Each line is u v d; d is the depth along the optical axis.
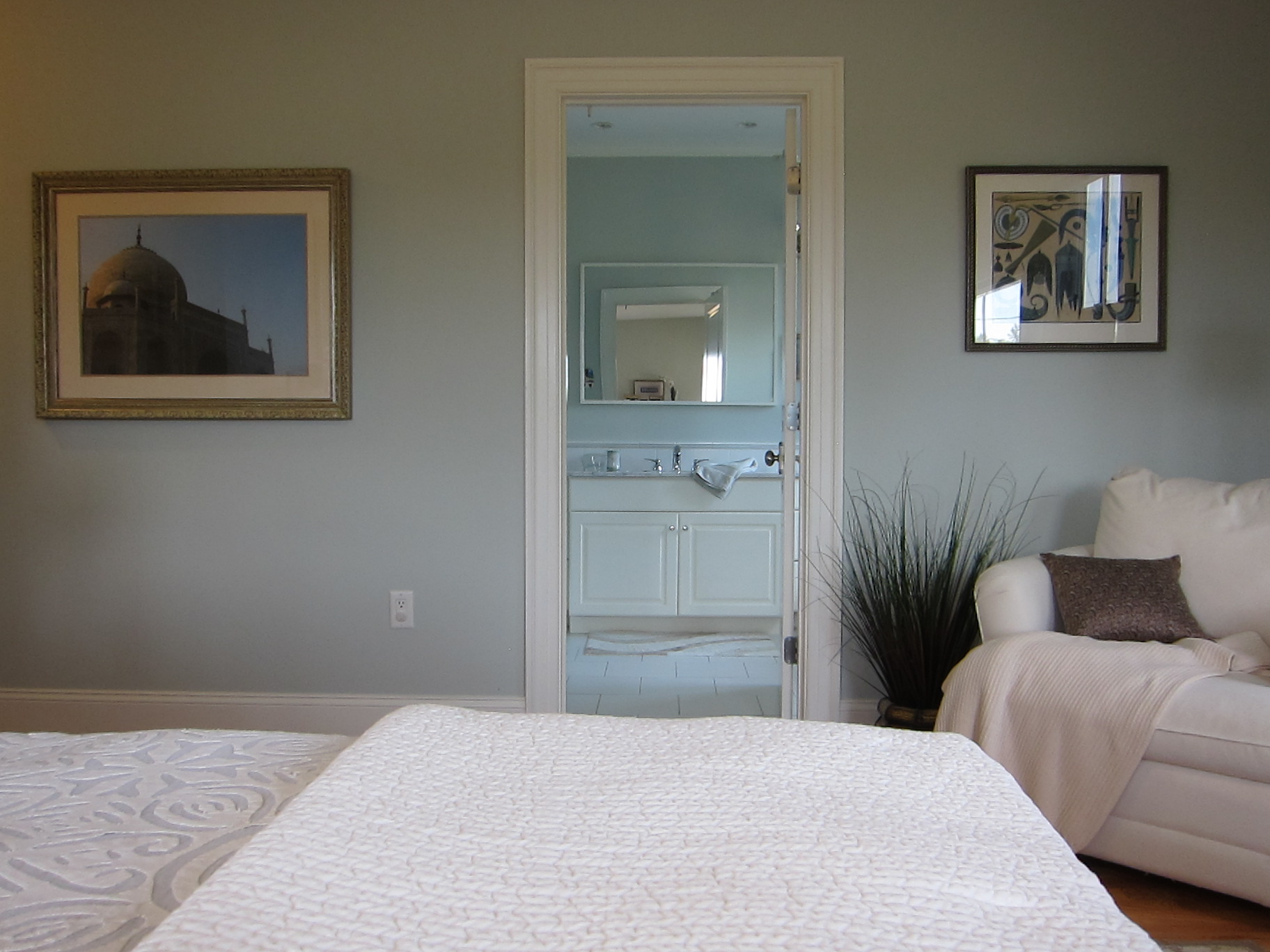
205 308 2.86
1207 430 2.83
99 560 2.92
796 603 2.96
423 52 2.83
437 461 2.88
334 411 2.85
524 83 2.82
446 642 2.90
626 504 4.38
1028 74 2.79
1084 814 1.92
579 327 4.93
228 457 2.89
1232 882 1.77
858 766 0.95
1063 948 0.60
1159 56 2.79
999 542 2.85
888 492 2.85
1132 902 1.90
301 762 1.05
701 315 4.91
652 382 4.93
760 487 4.36
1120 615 2.20
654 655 4.14
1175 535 2.38
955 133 2.80
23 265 2.89
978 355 2.83
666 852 0.73
